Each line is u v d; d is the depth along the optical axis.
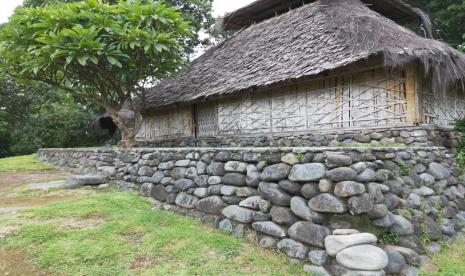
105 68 6.73
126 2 6.44
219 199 3.54
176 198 4.08
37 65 6.12
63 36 5.74
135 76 7.13
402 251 2.62
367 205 2.62
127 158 5.27
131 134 7.62
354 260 2.34
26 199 4.61
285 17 9.01
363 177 2.68
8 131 15.12
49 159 9.25
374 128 5.50
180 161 4.17
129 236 3.15
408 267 2.59
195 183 3.90
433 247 3.03
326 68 5.25
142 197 4.57
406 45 4.77
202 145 8.96
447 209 3.71
